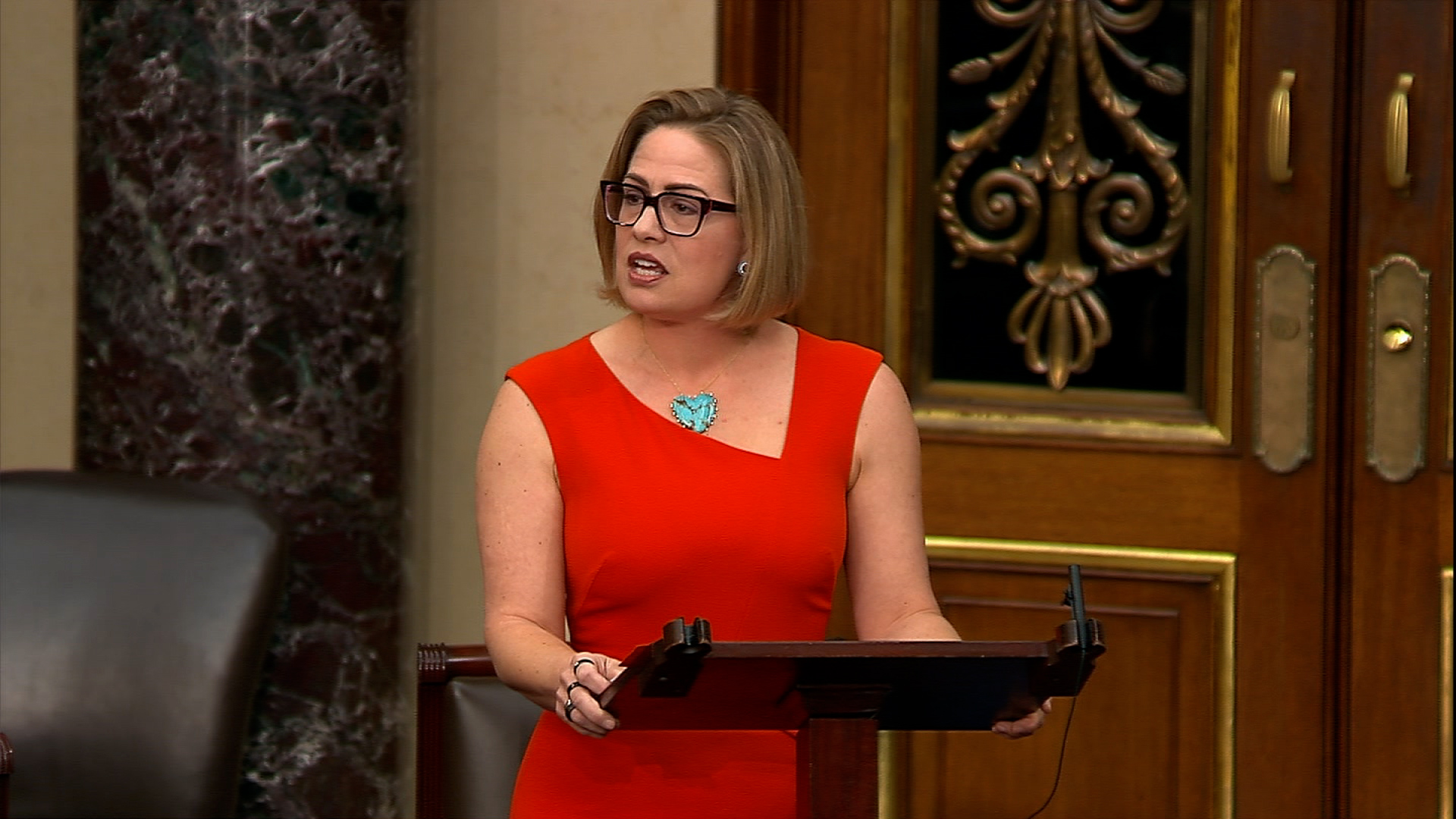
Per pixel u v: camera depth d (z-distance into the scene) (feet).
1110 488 45.03
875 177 45.75
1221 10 43.91
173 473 44.93
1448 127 42.55
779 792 26.94
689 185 26.81
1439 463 43.01
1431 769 43.32
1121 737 45.21
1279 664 44.14
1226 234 44.11
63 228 45.06
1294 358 43.73
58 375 45.27
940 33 45.68
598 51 45.75
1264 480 44.09
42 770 39.34
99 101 44.70
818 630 27.89
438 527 47.62
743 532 26.96
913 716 23.63
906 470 28.68
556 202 46.26
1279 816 44.32
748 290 27.07
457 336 47.37
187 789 39.40
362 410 45.57
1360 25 42.88
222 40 44.09
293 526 45.11
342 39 44.75
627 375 28.17
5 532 40.65
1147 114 44.75
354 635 45.78
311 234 44.80
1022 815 45.70
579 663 23.06
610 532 27.02
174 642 39.96
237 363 44.52
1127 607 45.06
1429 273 42.83
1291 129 43.42
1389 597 43.45
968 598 45.98
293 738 45.52
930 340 46.21
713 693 21.30
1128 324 45.19
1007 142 45.57
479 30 46.68
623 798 26.81
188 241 44.47
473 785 30.94
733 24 44.86
